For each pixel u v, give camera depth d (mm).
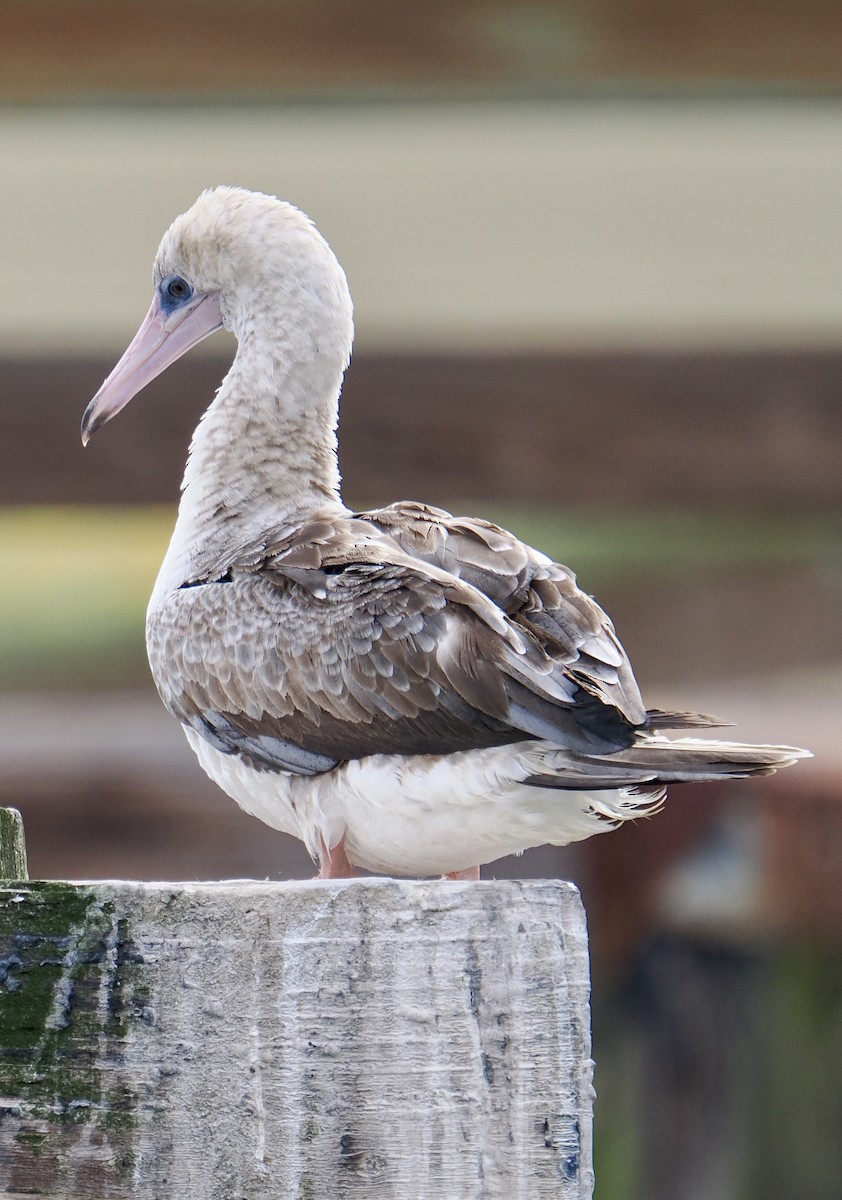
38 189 15078
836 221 15477
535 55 14703
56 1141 4566
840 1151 14234
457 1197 4488
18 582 30609
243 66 14617
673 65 14766
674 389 15820
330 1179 4492
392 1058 4516
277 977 4543
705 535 25234
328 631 6848
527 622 6531
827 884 13320
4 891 4629
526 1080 4543
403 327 15633
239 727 7195
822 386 15805
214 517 8141
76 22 14406
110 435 15578
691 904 13859
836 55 14680
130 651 24203
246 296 8461
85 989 4594
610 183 15477
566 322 15641
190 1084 4551
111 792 14312
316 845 7031
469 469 15930
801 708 16109
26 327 15227
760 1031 14188
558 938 4609
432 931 4551
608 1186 14477
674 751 6125
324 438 8414
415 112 15305
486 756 6406
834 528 21344
